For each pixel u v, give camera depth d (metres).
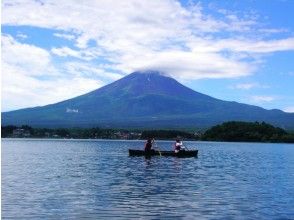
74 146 138.62
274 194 31.11
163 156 73.38
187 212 24.53
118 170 48.19
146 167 52.50
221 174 45.53
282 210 25.31
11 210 24.50
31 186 33.88
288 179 41.38
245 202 27.67
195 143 199.12
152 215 23.70
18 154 85.38
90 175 42.50
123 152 95.25
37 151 99.62
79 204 26.30
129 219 22.80
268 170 51.97
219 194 30.81
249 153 101.50
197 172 47.12
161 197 29.11
